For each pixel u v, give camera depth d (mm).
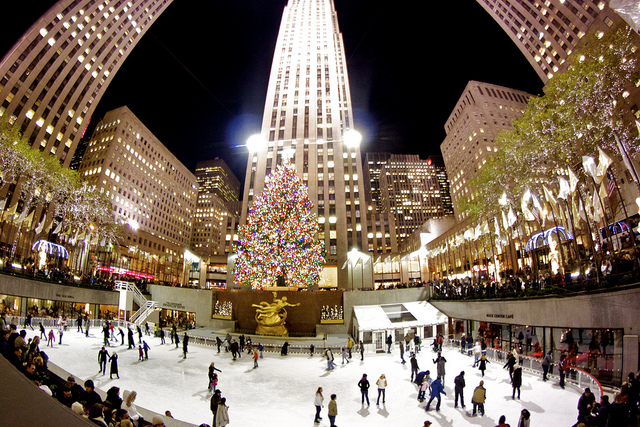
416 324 37312
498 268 62156
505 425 10844
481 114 100062
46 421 5547
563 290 25578
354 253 59125
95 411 8727
